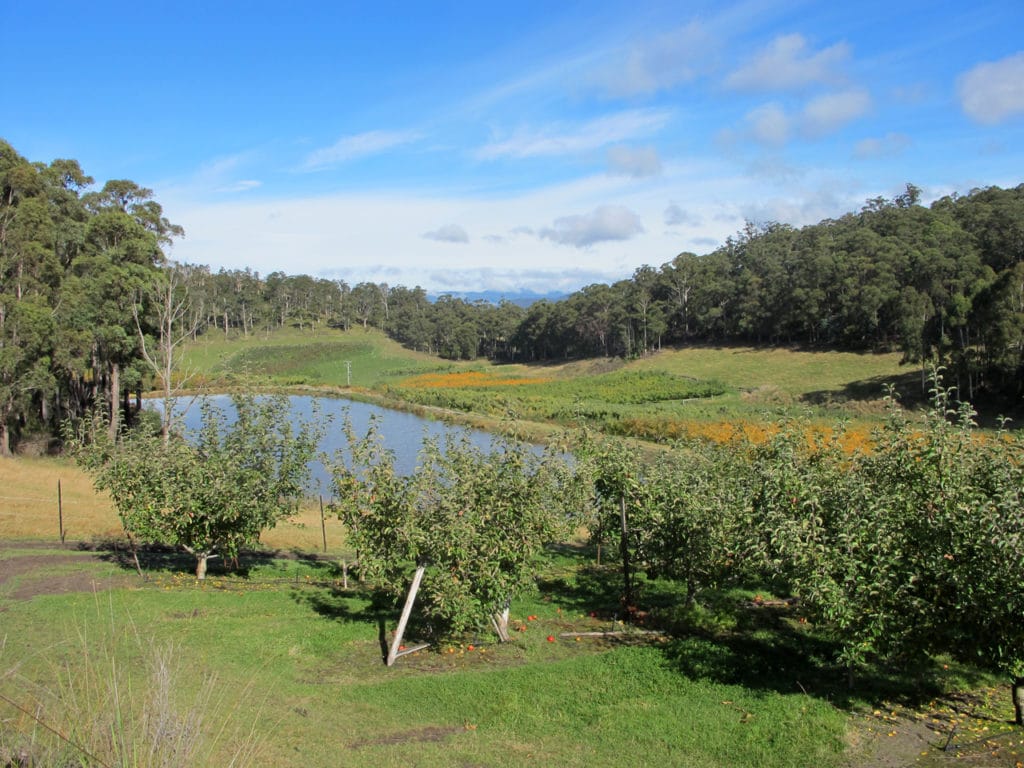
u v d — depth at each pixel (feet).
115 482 53.11
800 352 277.23
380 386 296.51
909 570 31.86
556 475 50.39
